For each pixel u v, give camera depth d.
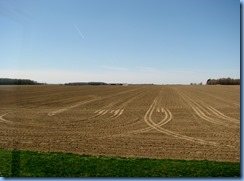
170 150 15.18
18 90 81.56
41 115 28.77
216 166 11.58
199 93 64.25
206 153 14.63
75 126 22.69
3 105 37.94
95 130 20.95
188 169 11.11
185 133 19.86
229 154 14.48
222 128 21.77
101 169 11.02
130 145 16.27
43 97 52.62
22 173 10.56
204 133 19.91
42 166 11.33
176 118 26.55
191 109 32.91
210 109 32.84
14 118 26.84
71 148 15.52
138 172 10.70
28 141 17.31
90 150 15.06
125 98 49.34
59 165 11.46
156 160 12.35
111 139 17.91
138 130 20.94
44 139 17.89
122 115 28.55
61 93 65.69
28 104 39.34
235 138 18.31
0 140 17.56
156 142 17.06
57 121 25.14
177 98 48.88
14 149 15.02
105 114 29.31
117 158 12.67
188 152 14.80
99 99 47.41
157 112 30.56
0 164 11.56
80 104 39.19
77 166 11.34
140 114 29.12
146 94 60.78
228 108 33.69
